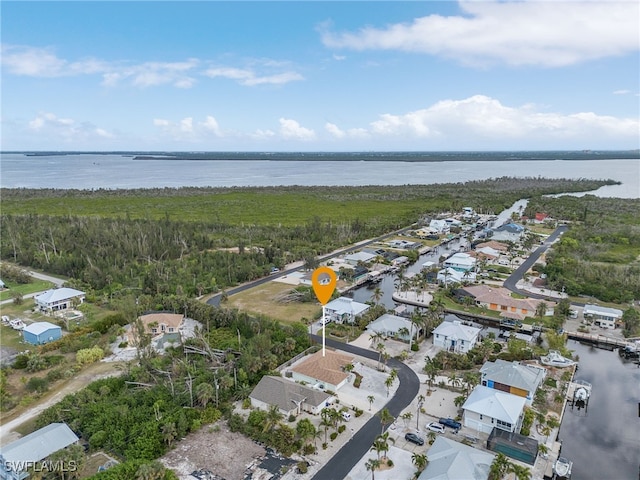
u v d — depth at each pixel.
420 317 91.94
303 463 53.09
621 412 67.75
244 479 51.47
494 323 101.31
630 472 54.75
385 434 53.72
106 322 93.38
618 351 88.69
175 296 106.00
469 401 62.09
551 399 69.06
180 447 57.12
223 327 94.25
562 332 93.00
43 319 98.00
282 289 121.56
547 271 130.38
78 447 51.75
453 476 47.91
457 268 137.50
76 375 74.62
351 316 98.62
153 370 73.81
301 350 83.50
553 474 53.44
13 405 65.31
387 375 76.00
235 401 67.81
